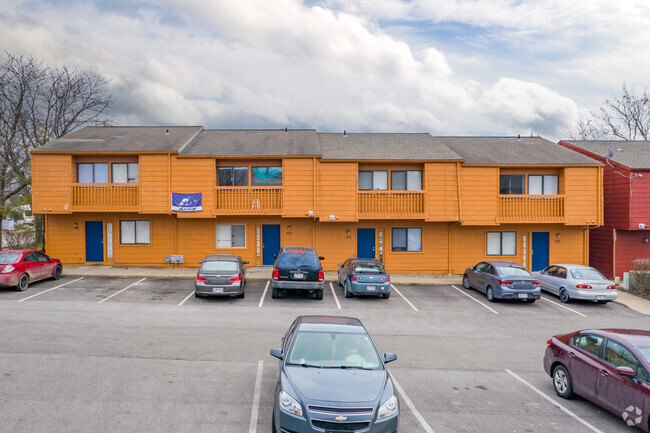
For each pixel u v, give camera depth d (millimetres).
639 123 44562
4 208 28047
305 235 23656
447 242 24031
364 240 23781
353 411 6316
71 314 14055
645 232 24062
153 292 17906
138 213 23141
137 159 22656
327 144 25188
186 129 27109
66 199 21812
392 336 13094
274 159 22906
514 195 23031
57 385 8461
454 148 25859
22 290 17438
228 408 7746
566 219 23203
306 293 18797
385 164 23312
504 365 10859
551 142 27859
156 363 9891
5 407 7477
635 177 22984
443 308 17016
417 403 8367
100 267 22828
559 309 17406
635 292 20719
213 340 11781
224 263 17109
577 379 8531
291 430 6301
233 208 22328
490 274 18547
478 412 8078
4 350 10367
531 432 7363
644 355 7453
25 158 31047
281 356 7750
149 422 7117
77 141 23578
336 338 7871
